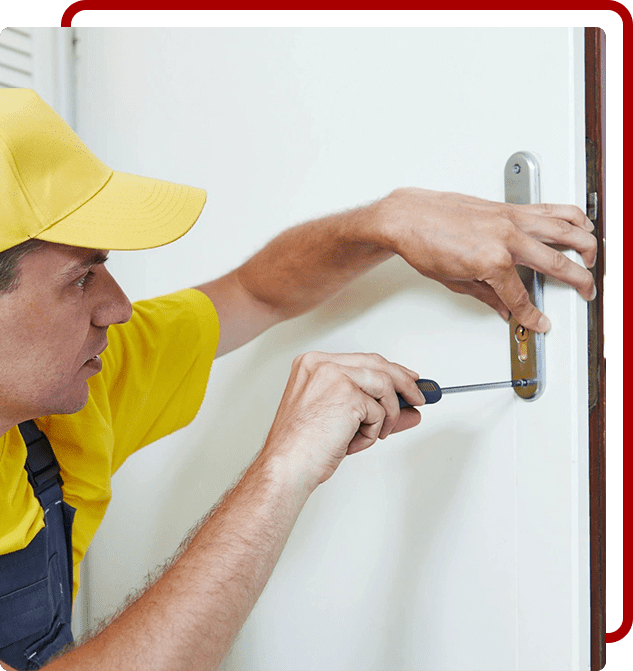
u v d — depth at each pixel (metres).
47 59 1.25
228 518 0.59
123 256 1.19
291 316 0.94
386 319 0.85
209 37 1.01
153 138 1.12
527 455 0.72
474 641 0.79
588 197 0.67
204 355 0.92
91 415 0.83
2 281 0.58
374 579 0.89
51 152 0.60
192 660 0.53
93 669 0.51
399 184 0.81
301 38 0.90
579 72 0.64
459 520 0.79
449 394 0.79
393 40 0.80
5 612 0.74
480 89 0.72
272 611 1.01
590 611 0.71
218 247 1.04
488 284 0.69
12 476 0.73
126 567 1.25
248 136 0.98
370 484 0.89
